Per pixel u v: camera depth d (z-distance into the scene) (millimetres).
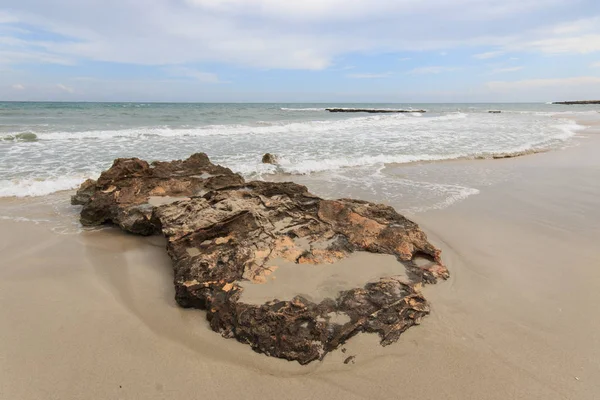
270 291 3871
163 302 4164
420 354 3338
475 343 3484
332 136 18484
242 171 10484
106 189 6766
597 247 5617
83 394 2875
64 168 10070
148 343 3461
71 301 4113
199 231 4941
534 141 17359
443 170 11172
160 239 5910
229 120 28891
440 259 4965
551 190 8891
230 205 5414
